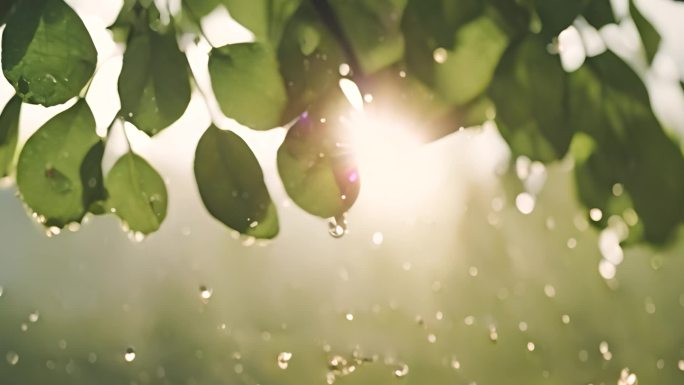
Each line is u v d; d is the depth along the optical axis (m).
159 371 1.65
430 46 0.83
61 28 0.81
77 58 0.81
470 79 0.83
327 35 0.82
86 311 1.75
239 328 1.57
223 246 1.64
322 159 0.80
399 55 0.83
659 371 1.71
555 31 0.84
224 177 0.80
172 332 1.64
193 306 1.63
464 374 1.47
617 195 0.90
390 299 1.47
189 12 0.83
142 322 1.69
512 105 0.85
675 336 1.73
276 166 0.80
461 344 1.48
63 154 0.82
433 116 0.84
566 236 1.52
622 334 1.69
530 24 0.84
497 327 1.52
